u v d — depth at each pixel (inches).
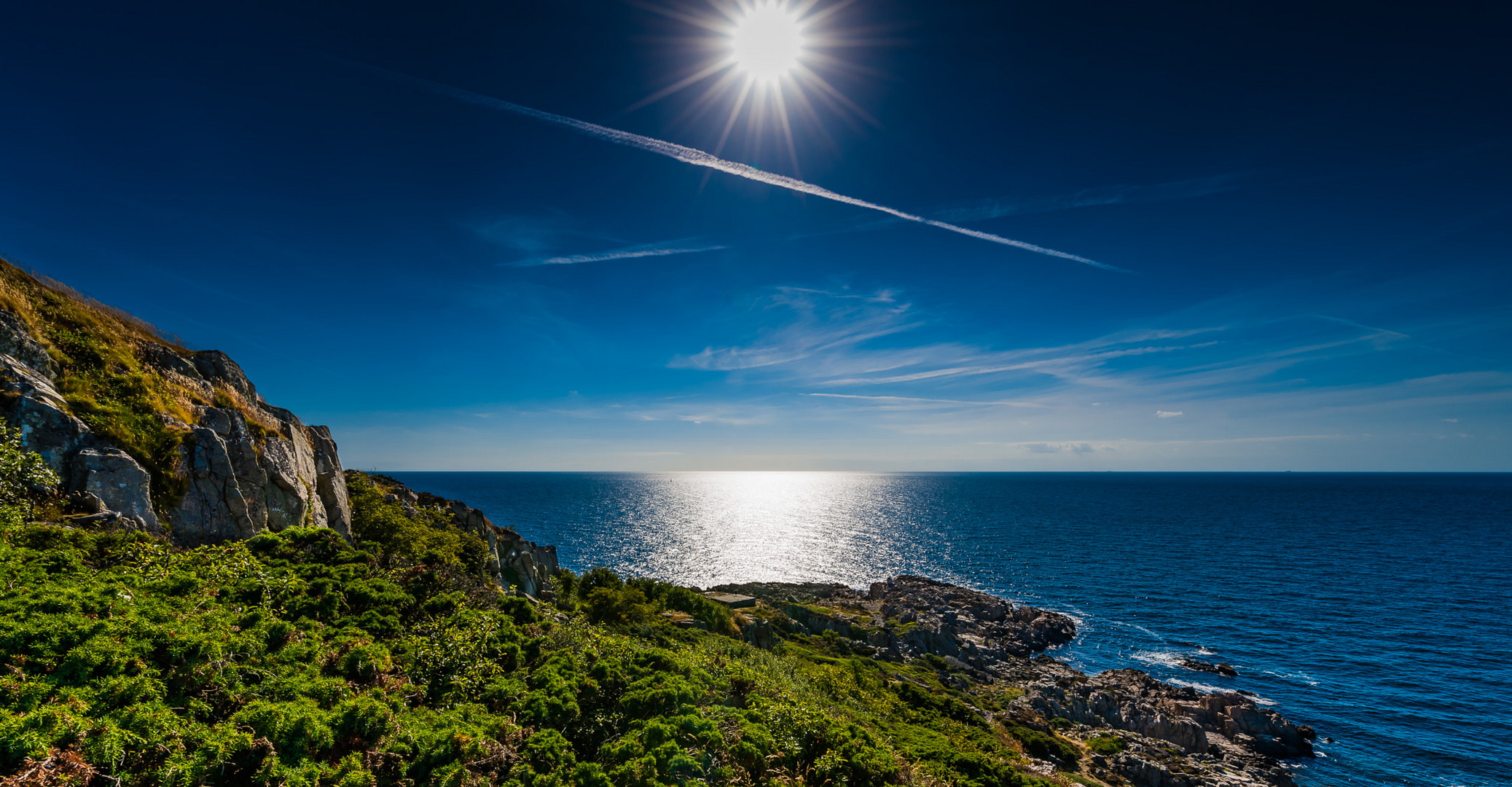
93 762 398.3
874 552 7052.2
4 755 368.8
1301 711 2746.1
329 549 1040.2
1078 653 3599.9
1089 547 7135.8
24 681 446.0
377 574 1007.0
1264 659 3393.2
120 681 472.4
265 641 639.8
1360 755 2374.5
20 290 1107.3
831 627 3614.7
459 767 535.8
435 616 916.6
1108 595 4837.6
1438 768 2279.8
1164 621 4146.2
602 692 801.6
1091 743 2348.7
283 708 505.4
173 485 1071.6
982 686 3038.9
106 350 1170.6
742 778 696.4
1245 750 2401.6
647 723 709.9
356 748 535.8
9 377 920.9
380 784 512.4
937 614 4077.3
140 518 951.6
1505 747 2426.2
